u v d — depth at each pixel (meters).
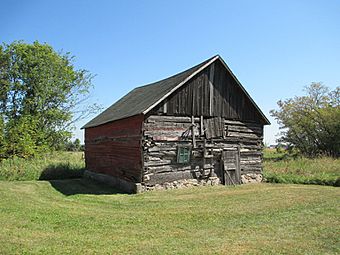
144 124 15.53
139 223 9.09
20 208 10.78
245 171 19.03
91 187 17.44
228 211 10.67
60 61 32.88
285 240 7.34
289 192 14.60
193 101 17.19
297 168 21.97
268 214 10.09
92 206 11.70
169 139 16.25
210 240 7.37
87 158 23.47
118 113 19.02
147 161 15.51
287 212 10.34
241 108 19.20
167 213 10.45
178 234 7.93
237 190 15.69
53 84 31.89
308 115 39.56
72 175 23.38
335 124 36.78
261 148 19.91
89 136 23.25
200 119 17.41
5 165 21.48
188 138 16.91
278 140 42.50
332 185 17.11
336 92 40.41
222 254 6.43
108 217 9.81
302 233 7.91
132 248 6.79
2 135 21.22
